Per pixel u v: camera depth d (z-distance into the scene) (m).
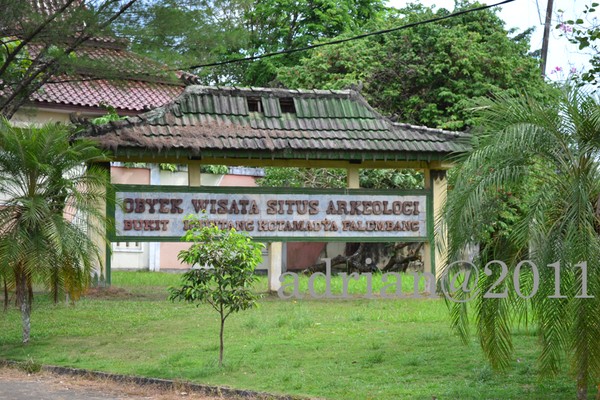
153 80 16.88
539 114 8.96
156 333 14.03
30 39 15.63
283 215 18.70
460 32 27.42
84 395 9.89
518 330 13.15
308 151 18.27
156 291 19.61
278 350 12.22
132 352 12.39
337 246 27.94
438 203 19.41
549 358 8.69
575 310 8.38
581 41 13.17
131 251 26.92
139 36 15.45
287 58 34.06
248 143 18.02
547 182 8.95
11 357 12.12
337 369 10.81
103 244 18.00
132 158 18.23
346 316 15.57
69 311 16.22
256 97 19.38
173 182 27.52
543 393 9.36
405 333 13.53
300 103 19.39
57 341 13.40
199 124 18.39
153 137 17.73
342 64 27.73
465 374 10.43
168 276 23.80
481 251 9.45
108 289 18.62
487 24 28.72
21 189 13.20
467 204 8.96
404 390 9.51
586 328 8.34
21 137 12.91
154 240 18.03
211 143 17.81
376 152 18.56
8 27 15.77
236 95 19.22
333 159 18.92
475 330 13.35
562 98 8.96
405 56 27.41
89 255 13.17
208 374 10.59
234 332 13.97
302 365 11.12
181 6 15.55
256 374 10.63
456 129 26.41
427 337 12.91
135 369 11.05
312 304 17.47
